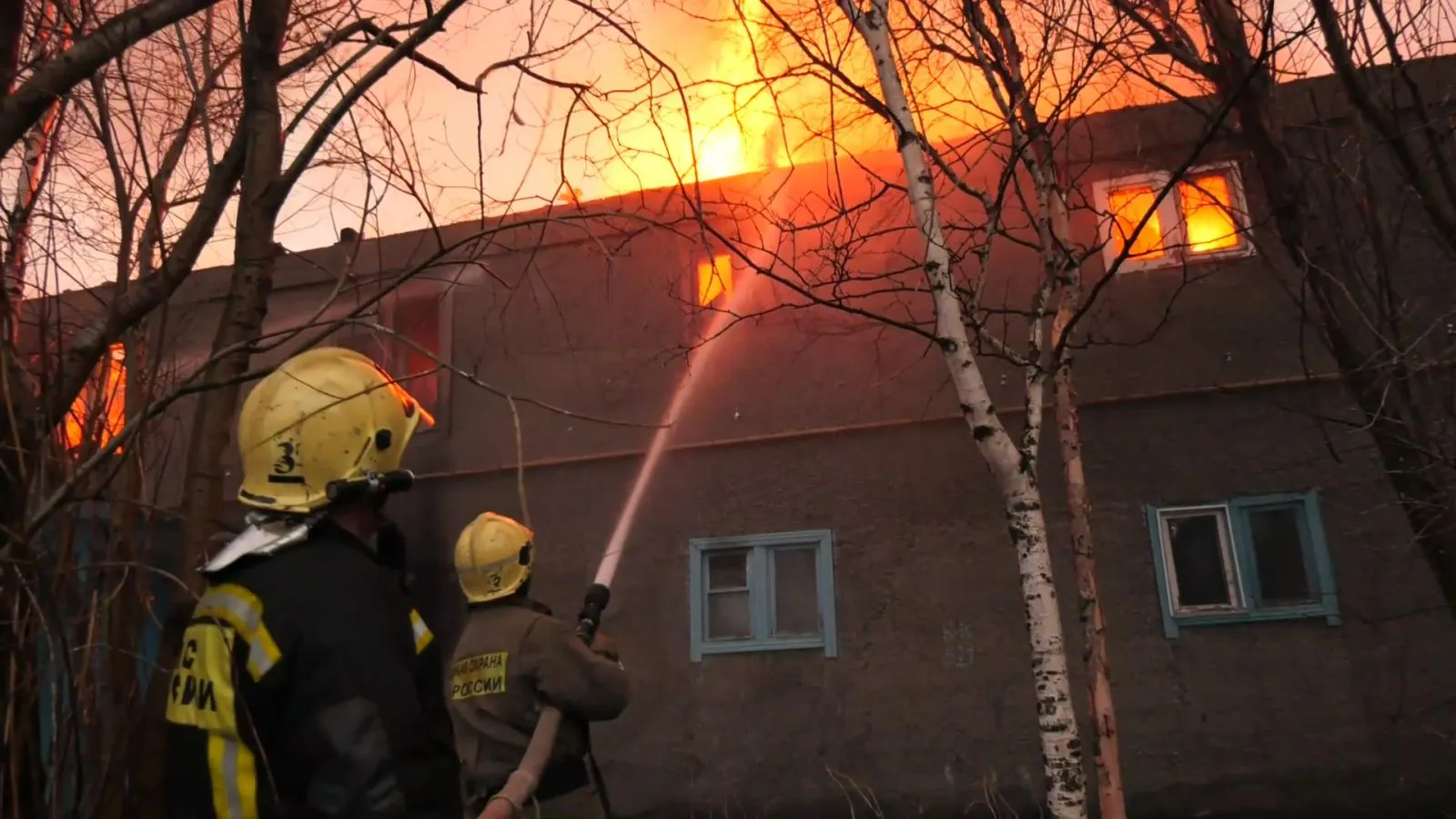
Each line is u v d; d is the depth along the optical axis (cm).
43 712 243
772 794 794
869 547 823
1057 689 382
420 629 211
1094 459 797
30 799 231
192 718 178
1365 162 592
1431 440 529
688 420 887
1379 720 708
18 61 286
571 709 311
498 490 916
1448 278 713
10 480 241
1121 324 809
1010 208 844
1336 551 740
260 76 318
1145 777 734
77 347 273
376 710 172
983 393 417
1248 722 728
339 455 207
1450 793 685
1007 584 789
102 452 223
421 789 173
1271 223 746
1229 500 768
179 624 248
